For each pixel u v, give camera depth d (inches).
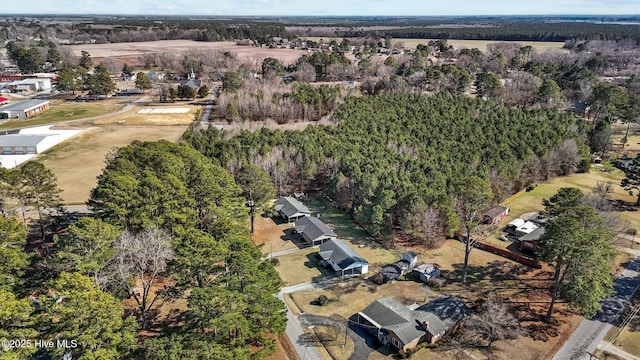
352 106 4042.8
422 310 1640.0
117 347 1156.5
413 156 2960.1
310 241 2251.5
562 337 1571.1
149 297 1758.1
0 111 4857.3
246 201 2242.9
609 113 4379.9
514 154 2994.6
